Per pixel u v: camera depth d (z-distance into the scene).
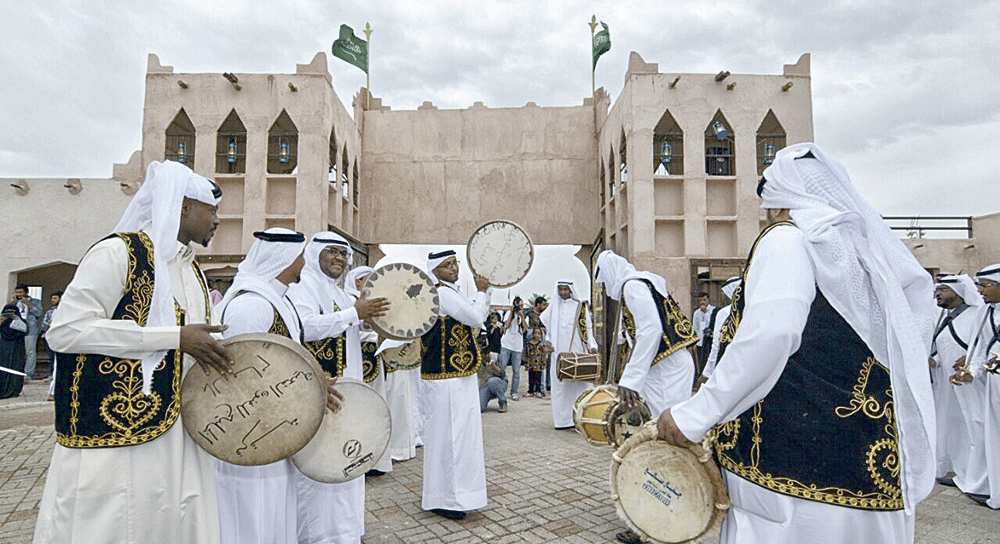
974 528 4.33
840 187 1.98
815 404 1.81
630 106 12.19
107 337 2.10
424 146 15.67
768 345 1.70
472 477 4.36
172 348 2.19
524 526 4.23
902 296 1.84
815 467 1.78
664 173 12.87
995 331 4.81
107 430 2.13
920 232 14.16
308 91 12.80
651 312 4.39
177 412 2.31
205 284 2.69
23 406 9.85
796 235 1.87
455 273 4.58
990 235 13.69
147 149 12.86
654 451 2.33
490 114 15.70
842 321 1.84
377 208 15.58
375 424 3.11
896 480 1.76
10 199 13.20
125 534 2.13
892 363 1.80
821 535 1.75
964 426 5.40
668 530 2.24
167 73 12.91
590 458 6.20
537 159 15.57
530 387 11.35
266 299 3.17
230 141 13.09
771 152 12.63
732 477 2.00
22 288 12.82
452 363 4.34
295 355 2.44
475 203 15.55
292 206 12.98
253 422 2.39
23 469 5.95
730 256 12.28
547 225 15.46
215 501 2.47
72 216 13.20
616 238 13.29
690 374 4.85
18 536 4.12
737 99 12.22
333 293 4.24
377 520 4.37
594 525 4.24
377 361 5.50
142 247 2.29
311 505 3.51
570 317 8.20
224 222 12.91
